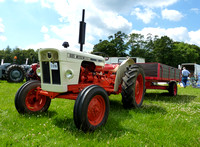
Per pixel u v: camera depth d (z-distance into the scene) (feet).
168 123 8.75
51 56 8.05
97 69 10.59
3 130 7.33
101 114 8.16
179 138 7.01
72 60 8.41
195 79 45.11
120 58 20.63
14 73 30.63
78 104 7.00
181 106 13.25
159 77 16.02
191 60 145.69
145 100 15.92
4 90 19.35
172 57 141.90
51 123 8.38
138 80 12.94
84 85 9.36
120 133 7.35
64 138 6.68
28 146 5.96
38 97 10.13
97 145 6.05
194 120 9.61
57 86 8.07
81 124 6.94
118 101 14.90
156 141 6.68
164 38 141.90
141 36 154.10
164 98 17.92
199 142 6.68
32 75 22.58
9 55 187.21
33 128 7.61
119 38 144.97
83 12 10.87
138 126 8.27
